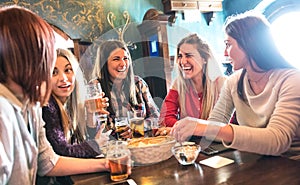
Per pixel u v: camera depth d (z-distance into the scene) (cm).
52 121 120
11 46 74
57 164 105
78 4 298
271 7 360
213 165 98
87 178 98
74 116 128
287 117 103
